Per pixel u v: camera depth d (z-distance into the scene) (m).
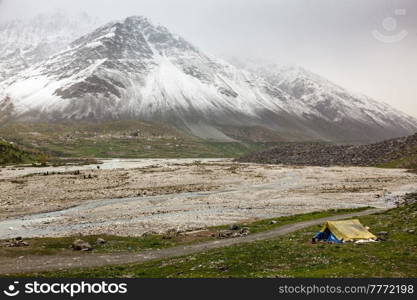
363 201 81.88
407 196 86.25
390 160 173.62
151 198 86.00
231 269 31.73
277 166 177.75
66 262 38.06
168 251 42.34
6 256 39.56
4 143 193.62
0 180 107.81
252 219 62.81
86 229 55.69
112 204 78.06
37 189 94.25
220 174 135.75
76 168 162.25
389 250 35.19
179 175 130.25
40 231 54.69
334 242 41.03
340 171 149.75
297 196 89.69
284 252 36.44
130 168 160.25
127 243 46.12
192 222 60.44
